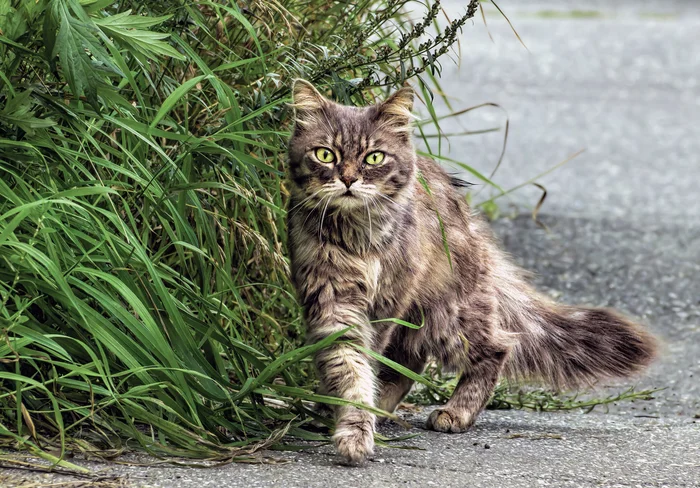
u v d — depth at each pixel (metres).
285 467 4.38
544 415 6.11
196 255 5.45
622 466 4.66
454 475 4.40
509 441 5.19
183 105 5.67
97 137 5.34
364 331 5.09
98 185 4.81
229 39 5.93
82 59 4.46
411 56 5.75
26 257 4.46
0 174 4.89
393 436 5.32
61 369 4.73
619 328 6.16
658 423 5.79
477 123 18.53
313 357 5.14
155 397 4.68
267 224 6.07
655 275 9.93
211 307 5.05
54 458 4.18
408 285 5.39
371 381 4.98
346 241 5.11
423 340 5.80
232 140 5.48
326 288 5.10
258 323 6.09
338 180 5.06
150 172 5.25
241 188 5.52
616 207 13.02
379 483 4.21
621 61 25.58
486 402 5.78
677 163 16.12
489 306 5.89
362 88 5.89
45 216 4.46
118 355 4.45
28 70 5.04
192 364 4.73
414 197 5.54
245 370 5.17
